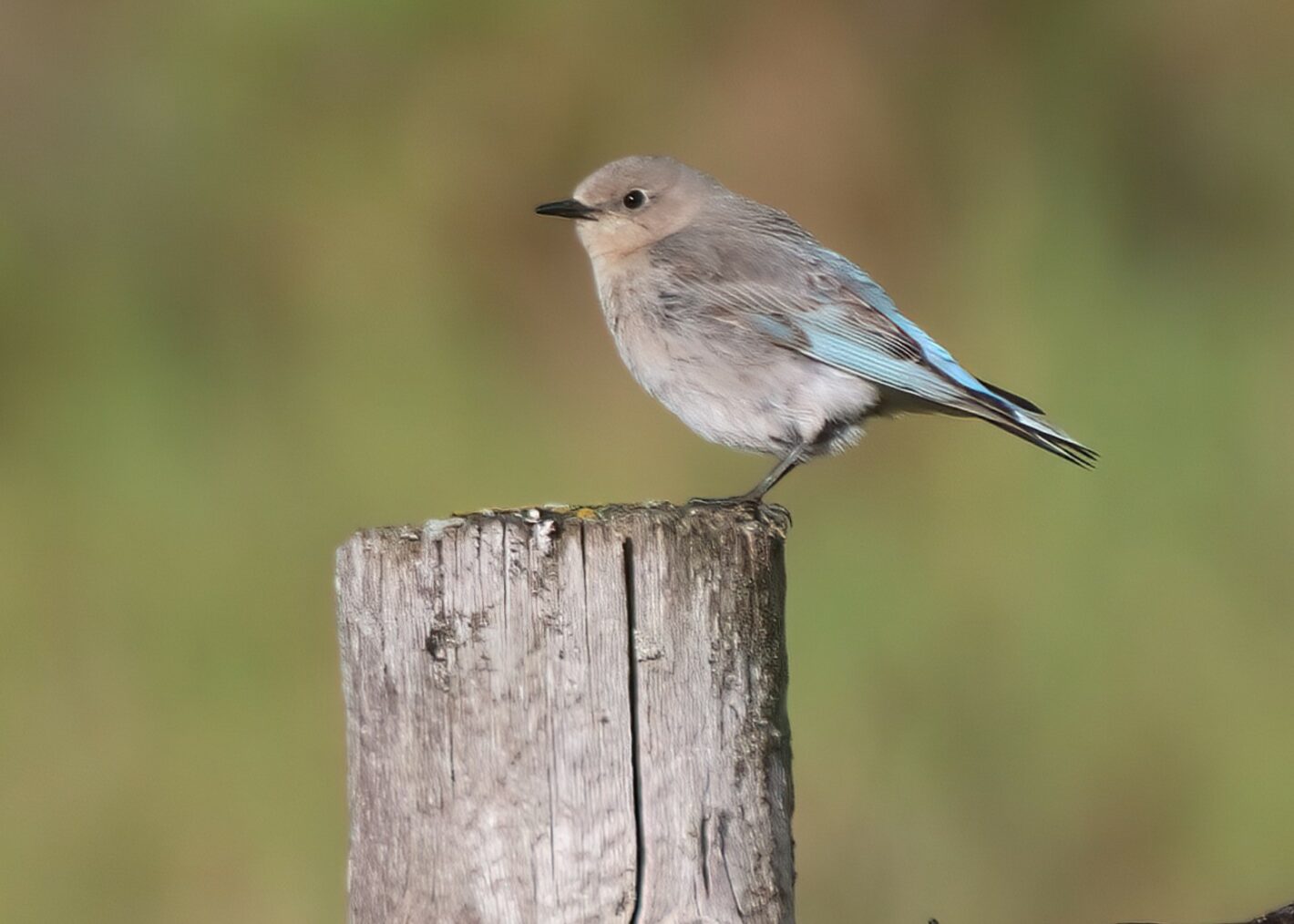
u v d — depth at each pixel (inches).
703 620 315.9
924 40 863.7
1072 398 761.0
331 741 649.6
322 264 813.9
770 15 860.6
